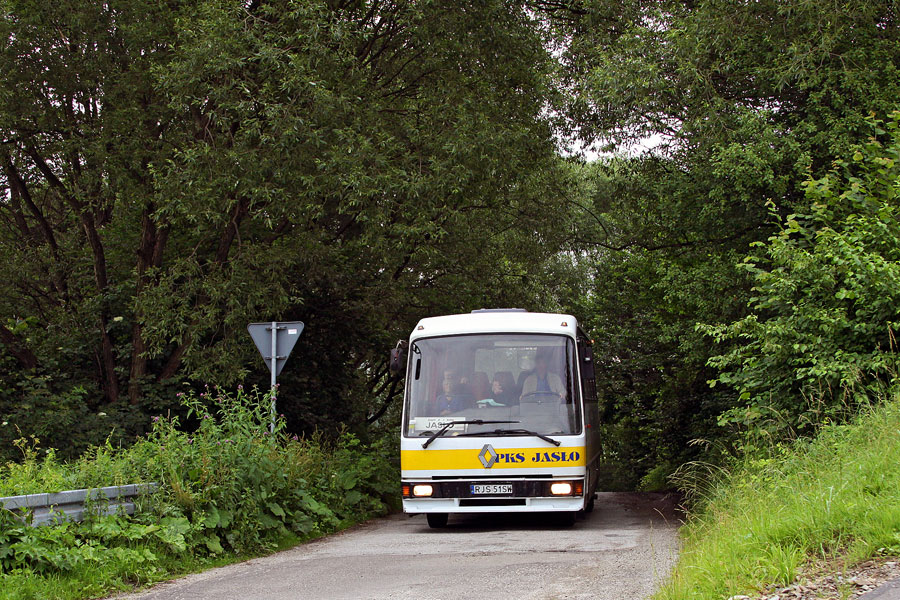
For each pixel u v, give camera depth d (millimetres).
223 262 24281
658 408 41438
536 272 39125
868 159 16453
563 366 16766
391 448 27312
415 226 23297
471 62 26578
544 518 18781
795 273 14898
